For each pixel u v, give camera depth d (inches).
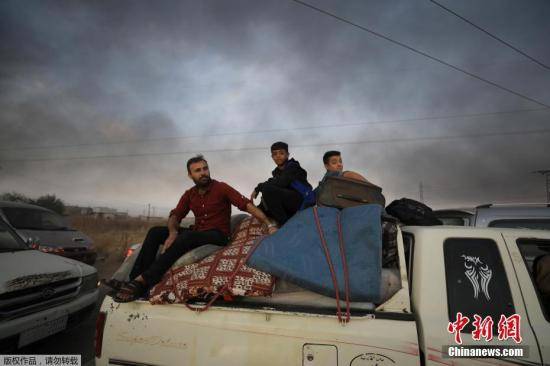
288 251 90.0
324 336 77.9
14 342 121.9
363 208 95.7
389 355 75.4
